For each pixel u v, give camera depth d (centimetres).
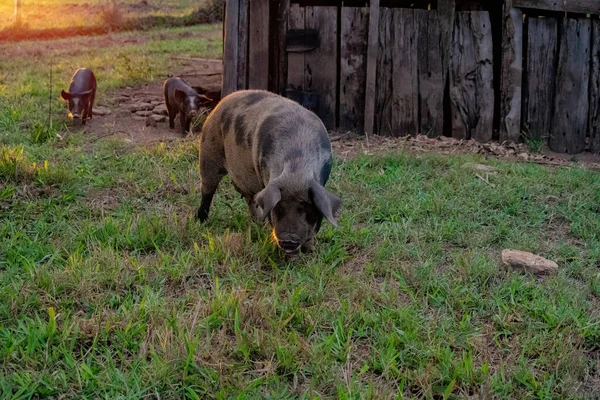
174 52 1420
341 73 891
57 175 738
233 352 536
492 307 611
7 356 510
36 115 913
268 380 505
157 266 631
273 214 612
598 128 880
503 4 869
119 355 520
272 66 902
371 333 576
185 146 820
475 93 884
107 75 1129
